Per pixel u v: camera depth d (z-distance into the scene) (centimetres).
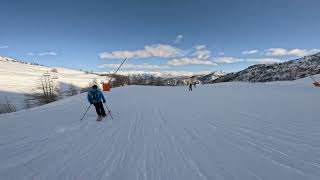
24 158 523
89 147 602
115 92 3166
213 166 463
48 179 416
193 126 842
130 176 424
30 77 9388
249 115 1070
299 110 1191
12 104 4047
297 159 491
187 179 408
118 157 525
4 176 430
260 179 402
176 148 582
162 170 448
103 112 1034
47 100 4803
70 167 470
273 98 2008
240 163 475
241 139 655
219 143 619
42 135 728
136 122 940
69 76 12244
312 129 751
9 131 782
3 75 9238
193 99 2095
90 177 422
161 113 1189
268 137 670
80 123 923
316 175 412
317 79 6438
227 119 976
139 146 605
